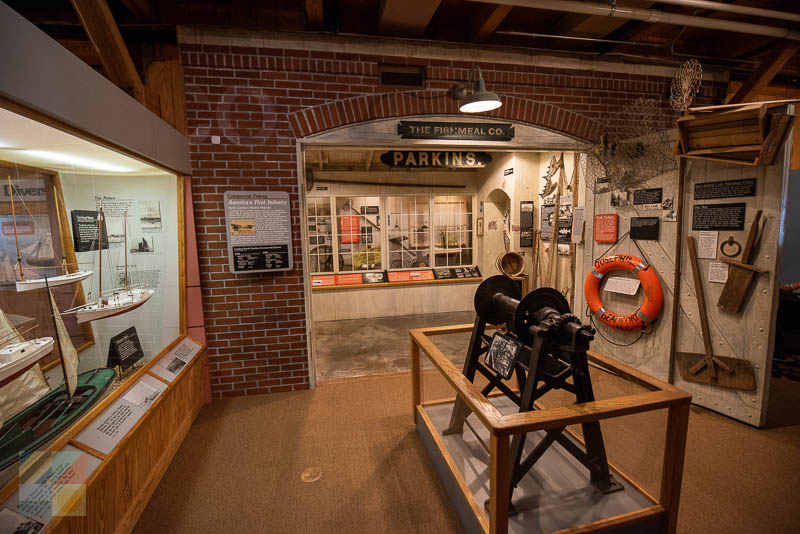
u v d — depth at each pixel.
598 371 3.93
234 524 2.11
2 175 1.77
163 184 3.19
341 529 2.07
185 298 3.39
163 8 3.27
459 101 3.68
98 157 2.32
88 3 2.35
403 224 7.16
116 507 1.92
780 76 4.69
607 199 3.89
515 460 1.99
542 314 2.09
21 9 3.07
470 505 1.94
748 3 3.54
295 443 2.86
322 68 3.44
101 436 1.93
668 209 3.36
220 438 2.93
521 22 3.84
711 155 2.98
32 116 1.52
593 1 3.24
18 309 1.81
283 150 3.46
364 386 3.82
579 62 3.89
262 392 3.68
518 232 5.81
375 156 6.09
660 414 3.12
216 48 3.27
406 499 2.28
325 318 6.68
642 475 2.39
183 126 3.38
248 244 3.42
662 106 4.13
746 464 2.52
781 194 2.71
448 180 7.16
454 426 2.62
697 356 3.26
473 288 7.18
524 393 2.05
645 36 4.08
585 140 3.98
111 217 2.63
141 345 2.74
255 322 3.60
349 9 3.54
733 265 2.97
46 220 2.05
